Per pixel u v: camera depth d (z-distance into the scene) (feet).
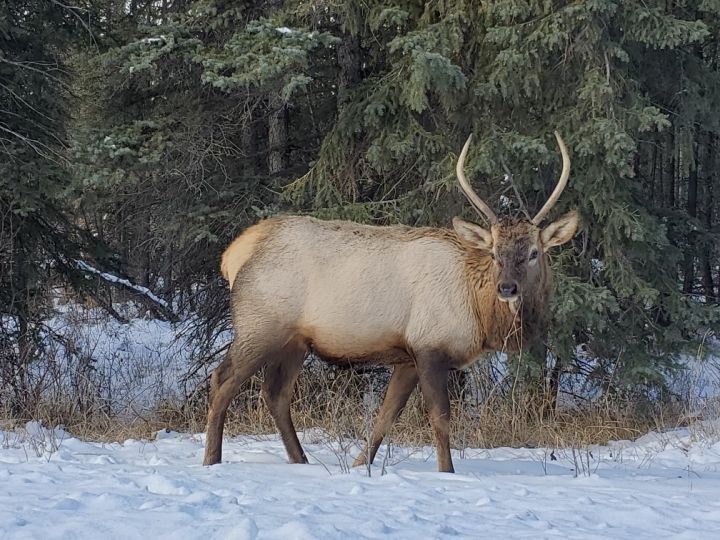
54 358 34.99
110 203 39.06
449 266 22.07
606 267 32.22
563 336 32.60
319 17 34.63
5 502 14.49
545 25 30.60
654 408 34.78
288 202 36.17
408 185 35.32
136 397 38.01
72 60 39.73
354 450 25.46
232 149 38.22
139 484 16.79
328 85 39.65
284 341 22.72
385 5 33.45
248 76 30.89
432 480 18.86
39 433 28.48
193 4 34.99
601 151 31.40
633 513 15.34
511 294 20.61
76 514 13.62
